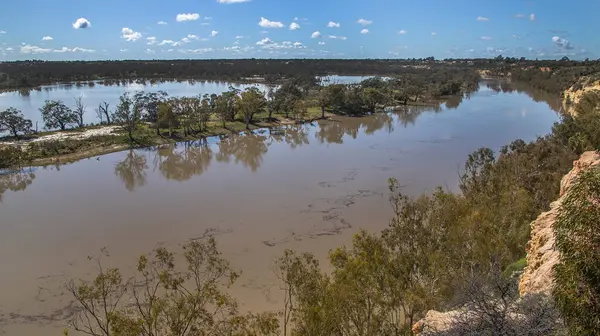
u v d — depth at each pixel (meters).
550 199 41.28
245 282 34.25
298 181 62.06
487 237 29.95
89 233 44.75
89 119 122.19
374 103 136.88
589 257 11.67
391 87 187.50
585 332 11.84
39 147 80.31
